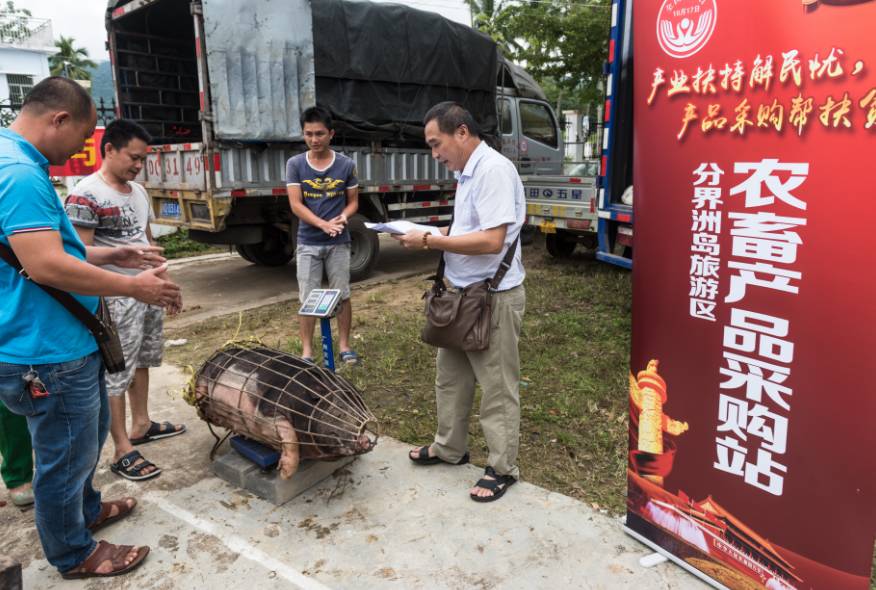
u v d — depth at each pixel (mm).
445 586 2199
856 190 1585
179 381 4203
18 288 1874
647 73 2035
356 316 5723
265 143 6180
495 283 2541
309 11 6230
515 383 2689
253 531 2535
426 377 4211
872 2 1484
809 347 1747
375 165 7301
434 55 7445
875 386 1632
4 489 2893
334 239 4242
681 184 2000
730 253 1896
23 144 1873
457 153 2479
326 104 6629
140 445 3277
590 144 18828
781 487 1883
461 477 2920
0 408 2561
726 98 1821
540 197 7480
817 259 1690
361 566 2314
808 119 1646
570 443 3244
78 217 2723
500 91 9281
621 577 2223
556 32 15766
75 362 1997
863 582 1741
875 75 1501
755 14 1715
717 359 1993
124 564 2289
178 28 7234
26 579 2293
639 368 2266
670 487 2234
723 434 2021
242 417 2680
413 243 2502
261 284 7324
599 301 6070
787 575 1906
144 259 2527
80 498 2182
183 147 6105
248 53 5879
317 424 2520
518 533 2480
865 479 1688
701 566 2180
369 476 2938
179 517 2639
